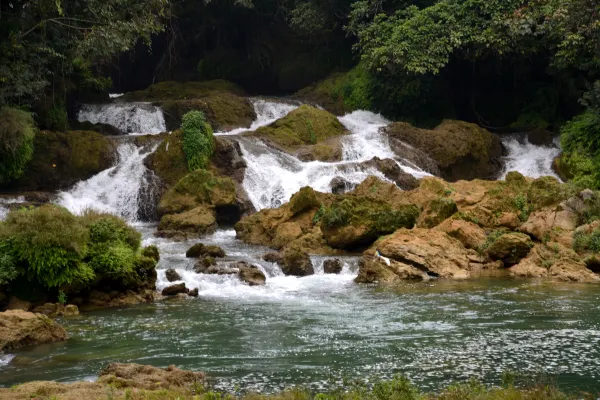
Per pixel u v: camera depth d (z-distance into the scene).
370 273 18.80
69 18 30.27
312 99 43.81
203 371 10.69
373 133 36.47
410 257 19.78
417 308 15.20
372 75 41.03
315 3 44.09
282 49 49.47
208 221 26.66
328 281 18.86
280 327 13.58
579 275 18.70
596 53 32.25
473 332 13.00
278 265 20.05
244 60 49.38
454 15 38.03
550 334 12.80
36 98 31.12
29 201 28.70
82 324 14.02
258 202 30.77
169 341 12.57
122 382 9.47
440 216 22.41
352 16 41.75
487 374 10.45
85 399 8.52
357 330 13.27
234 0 45.44
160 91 43.59
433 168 35.09
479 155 36.50
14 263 15.30
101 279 16.23
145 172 31.31
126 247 17.19
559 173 33.72
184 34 49.97
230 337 12.83
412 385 9.88
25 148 30.03
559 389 9.63
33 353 11.76
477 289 17.39
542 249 20.25
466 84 42.22
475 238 21.22
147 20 31.97
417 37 37.81
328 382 10.09
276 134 36.19
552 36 34.75
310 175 31.41
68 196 30.00
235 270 18.92
